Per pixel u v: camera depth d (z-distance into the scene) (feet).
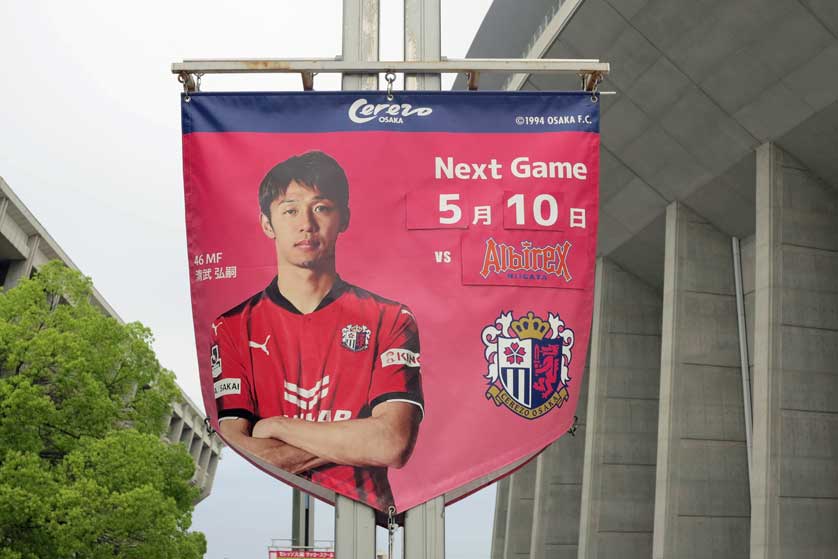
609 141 88.53
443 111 19.63
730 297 89.56
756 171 76.48
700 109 78.07
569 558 123.03
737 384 88.48
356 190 19.24
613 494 106.83
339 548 17.80
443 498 18.03
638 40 76.74
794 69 68.13
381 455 18.12
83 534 62.49
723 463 86.94
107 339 72.13
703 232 90.48
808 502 69.97
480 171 19.39
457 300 18.86
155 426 75.25
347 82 19.92
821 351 72.49
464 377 18.54
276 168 19.30
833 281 74.13
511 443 18.33
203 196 19.22
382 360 18.51
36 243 115.55
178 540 70.18
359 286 18.84
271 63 19.57
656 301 112.06
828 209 75.25
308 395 18.38
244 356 18.57
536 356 18.72
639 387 109.60
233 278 18.92
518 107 19.72
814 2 62.85
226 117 19.52
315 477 17.99
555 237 19.22
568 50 83.46
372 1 20.18
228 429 18.31
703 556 84.84
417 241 19.06
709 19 70.08
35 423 64.54
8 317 71.36
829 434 71.36
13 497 60.80
